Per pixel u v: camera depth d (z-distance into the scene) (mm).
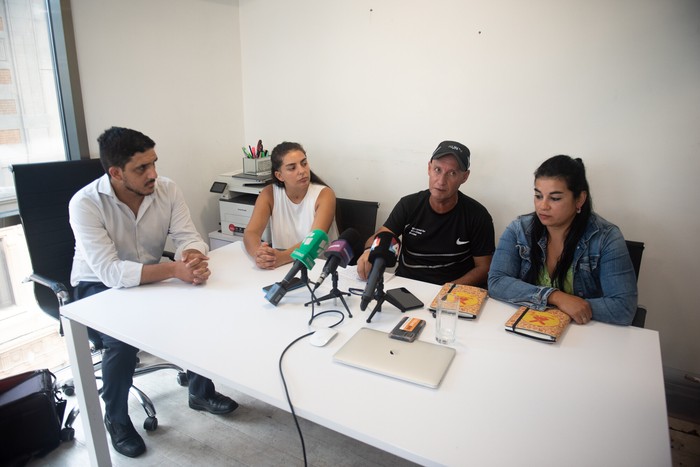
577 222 1425
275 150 2082
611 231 1391
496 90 2074
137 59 2268
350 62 2438
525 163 2090
